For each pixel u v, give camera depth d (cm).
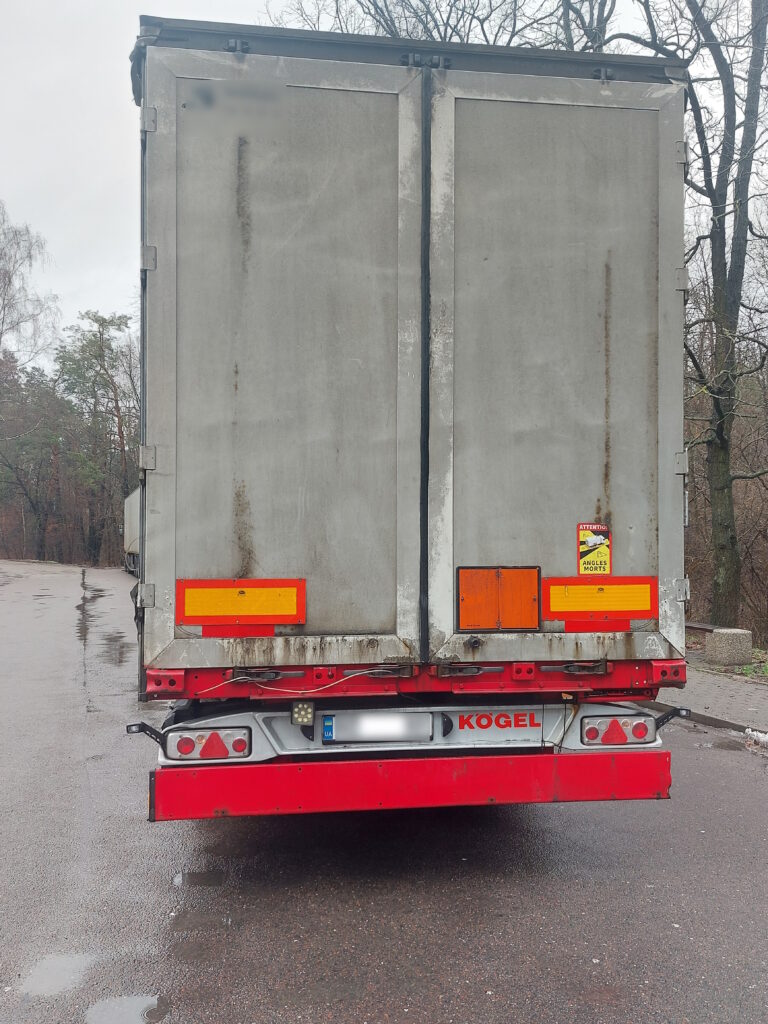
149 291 355
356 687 366
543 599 378
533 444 380
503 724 390
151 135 355
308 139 366
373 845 451
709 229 1318
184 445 356
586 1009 288
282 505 362
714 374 1277
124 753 646
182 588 355
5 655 1186
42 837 463
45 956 328
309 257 366
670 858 430
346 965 318
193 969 316
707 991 300
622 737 393
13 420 5050
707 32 1220
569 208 386
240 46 360
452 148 376
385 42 371
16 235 4181
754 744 671
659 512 388
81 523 5575
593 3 1402
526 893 386
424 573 370
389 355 371
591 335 386
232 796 361
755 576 1928
